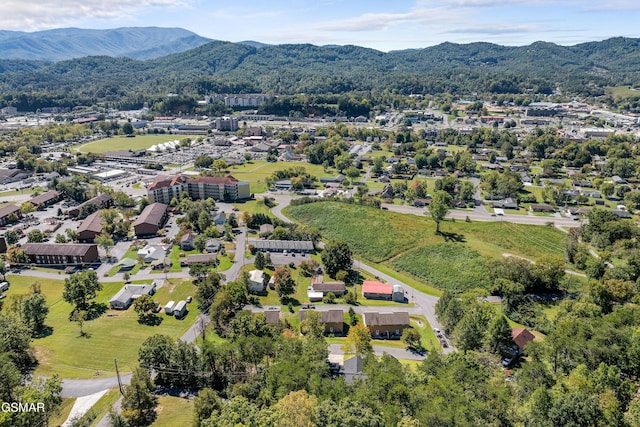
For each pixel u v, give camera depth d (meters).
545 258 162.38
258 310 142.88
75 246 173.50
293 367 91.44
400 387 81.25
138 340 121.88
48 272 166.75
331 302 150.00
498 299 155.88
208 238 192.62
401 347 125.94
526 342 121.06
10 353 100.12
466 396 82.31
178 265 172.12
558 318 134.88
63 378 103.25
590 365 99.12
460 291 161.12
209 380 101.00
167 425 87.44
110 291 151.88
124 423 83.81
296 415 71.62
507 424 78.12
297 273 170.12
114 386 100.88
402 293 154.00
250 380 96.12
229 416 74.06
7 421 76.25
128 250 187.75
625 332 102.44
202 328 125.06
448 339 130.12
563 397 79.75
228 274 164.50
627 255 178.38
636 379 95.12
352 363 104.75
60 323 130.38
